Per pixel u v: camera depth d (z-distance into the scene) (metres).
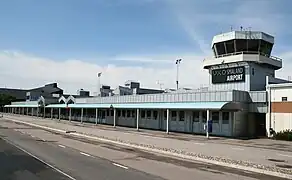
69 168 13.16
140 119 52.22
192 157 17.95
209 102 38.09
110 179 11.07
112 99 59.69
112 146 23.42
